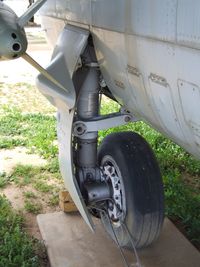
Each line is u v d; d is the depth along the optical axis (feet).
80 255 7.66
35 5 5.96
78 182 7.80
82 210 7.06
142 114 6.30
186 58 4.29
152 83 5.16
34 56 24.07
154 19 4.74
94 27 6.50
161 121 5.56
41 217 8.75
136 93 5.93
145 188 7.27
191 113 4.56
